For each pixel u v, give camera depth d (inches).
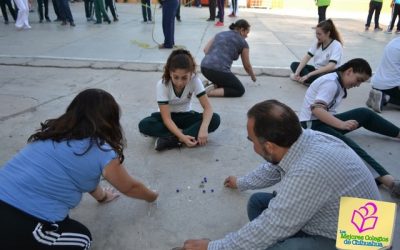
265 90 188.5
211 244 63.0
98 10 375.9
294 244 59.5
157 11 497.4
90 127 66.9
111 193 97.3
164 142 121.1
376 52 277.1
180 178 107.3
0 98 166.1
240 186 88.4
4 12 366.6
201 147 126.0
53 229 65.4
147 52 256.2
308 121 120.9
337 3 649.0
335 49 187.5
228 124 145.8
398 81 157.6
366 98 180.5
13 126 138.1
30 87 182.2
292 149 57.8
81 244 69.1
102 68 215.0
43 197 64.8
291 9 649.6
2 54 239.8
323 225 58.1
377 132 128.9
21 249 62.9
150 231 86.0
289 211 55.4
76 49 259.0
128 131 136.8
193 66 115.3
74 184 67.3
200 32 345.1
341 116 126.1
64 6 355.3
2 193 63.3
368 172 58.9
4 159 114.9
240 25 183.8
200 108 162.7
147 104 163.9
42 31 329.7
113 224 88.0
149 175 108.5
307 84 197.0
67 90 179.2
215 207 94.8
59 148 66.0
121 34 322.7
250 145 128.6
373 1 382.6
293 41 314.2
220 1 387.5
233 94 176.2
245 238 59.1
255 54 260.8
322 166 54.7
